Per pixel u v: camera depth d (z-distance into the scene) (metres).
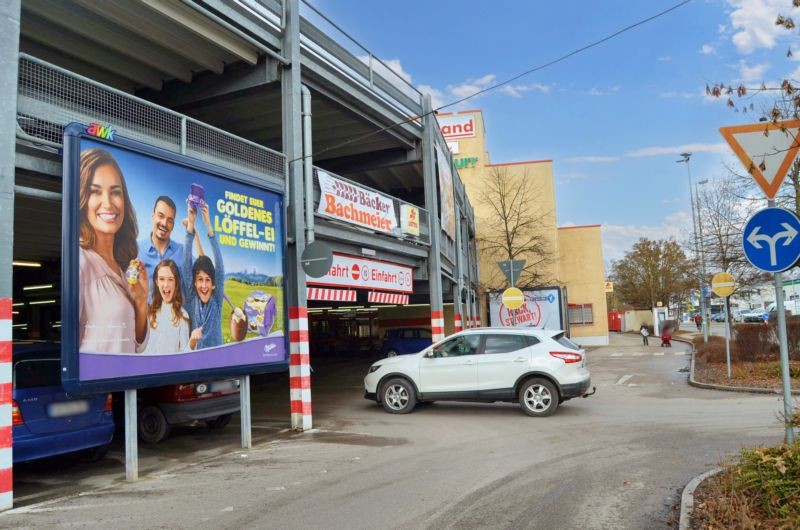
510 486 6.93
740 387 14.84
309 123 11.98
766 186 6.19
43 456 7.61
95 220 7.43
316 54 12.91
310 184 11.79
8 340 6.63
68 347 6.98
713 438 9.31
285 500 6.65
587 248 41.22
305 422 11.32
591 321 40.69
